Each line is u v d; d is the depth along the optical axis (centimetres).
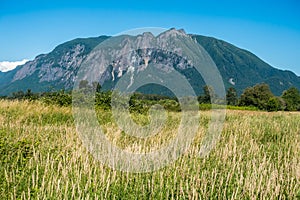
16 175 585
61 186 554
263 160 704
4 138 820
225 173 648
